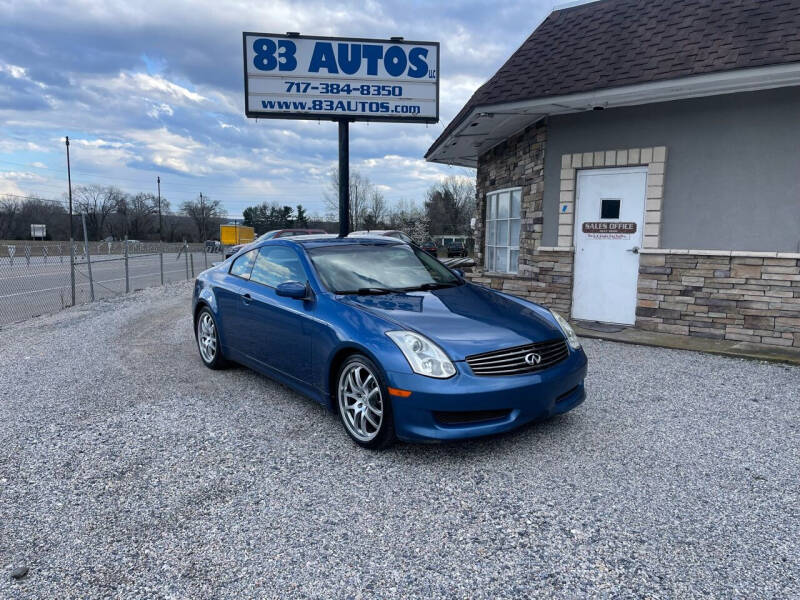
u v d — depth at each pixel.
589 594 2.13
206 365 5.64
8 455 3.50
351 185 59.53
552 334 3.62
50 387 4.98
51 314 9.81
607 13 7.43
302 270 4.32
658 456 3.36
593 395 4.53
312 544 2.50
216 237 85.69
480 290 4.49
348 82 8.38
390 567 2.32
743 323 6.23
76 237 66.31
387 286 4.23
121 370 5.54
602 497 2.88
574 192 7.31
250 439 3.71
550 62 7.12
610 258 7.11
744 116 6.09
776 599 2.09
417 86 8.53
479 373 3.18
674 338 6.45
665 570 2.28
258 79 8.20
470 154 11.41
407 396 3.15
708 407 4.23
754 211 6.12
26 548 2.50
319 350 3.76
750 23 5.98
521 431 3.77
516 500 2.86
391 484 3.05
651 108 6.62
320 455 3.44
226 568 2.33
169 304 10.76
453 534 2.56
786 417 4.01
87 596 2.16
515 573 2.27
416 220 58.47
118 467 3.31
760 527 2.59
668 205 6.61
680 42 6.23
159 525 2.68
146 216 81.94
